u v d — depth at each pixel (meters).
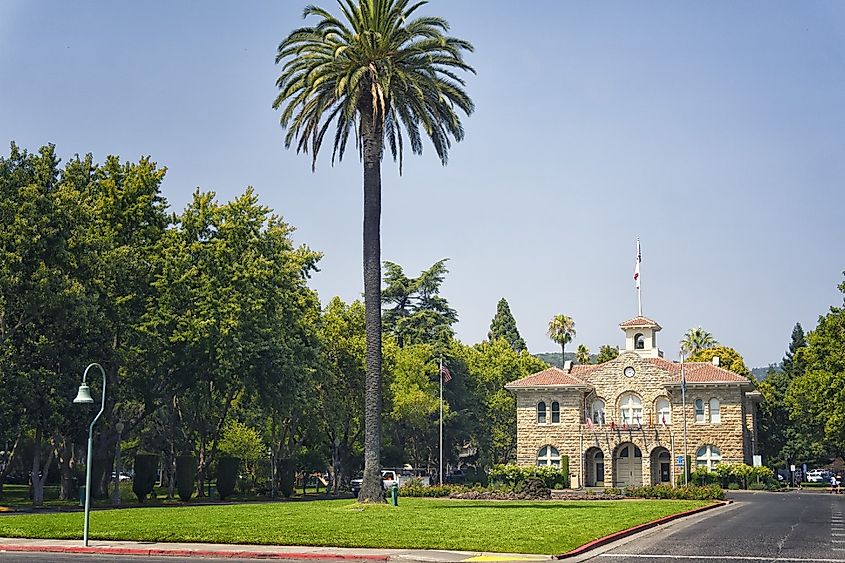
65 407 50.72
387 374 89.00
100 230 55.59
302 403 65.75
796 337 151.00
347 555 24.69
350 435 89.75
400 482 76.75
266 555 24.91
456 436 103.56
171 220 62.41
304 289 76.94
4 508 46.69
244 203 62.59
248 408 73.62
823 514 44.09
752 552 25.84
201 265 58.88
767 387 119.81
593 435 88.38
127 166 60.25
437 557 24.47
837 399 73.75
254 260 61.00
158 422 69.31
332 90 44.41
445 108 44.88
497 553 25.38
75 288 47.88
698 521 39.09
